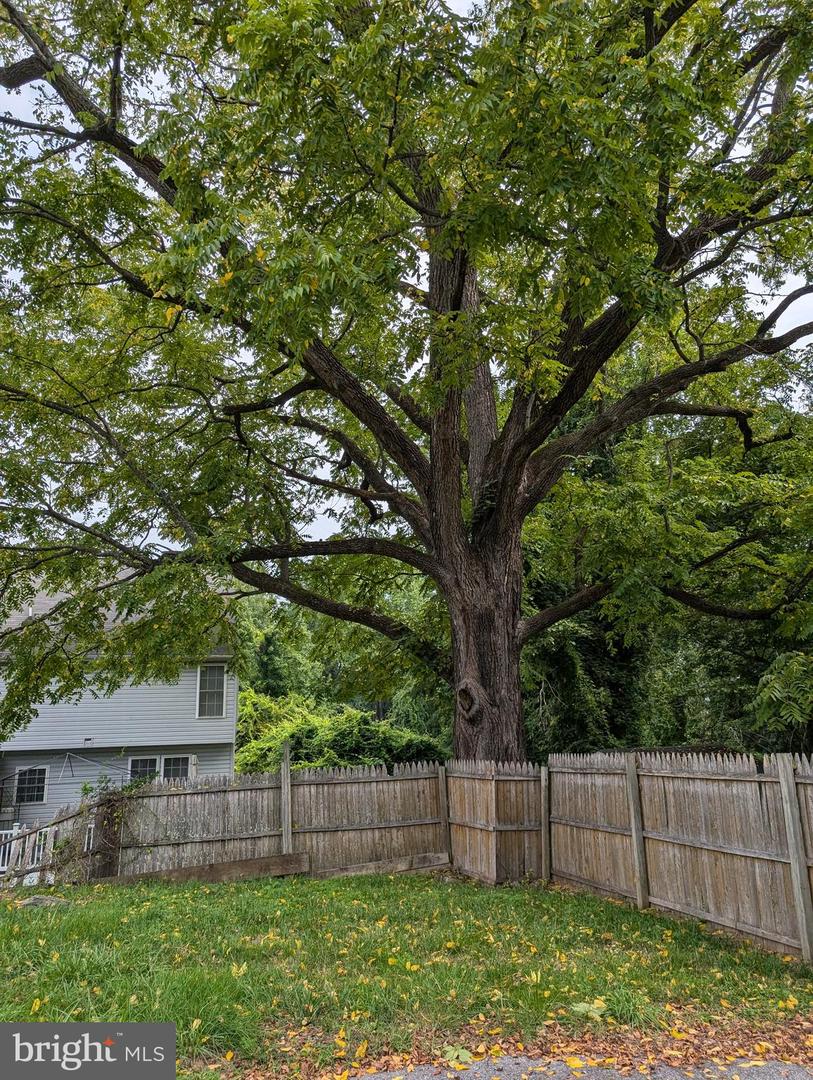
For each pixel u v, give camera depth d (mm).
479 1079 3648
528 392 9680
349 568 14836
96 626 12992
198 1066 3715
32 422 11703
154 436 12914
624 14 7559
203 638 13062
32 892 8625
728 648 15641
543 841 9711
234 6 8047
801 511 11500
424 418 12172
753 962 5812
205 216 7145
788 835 6102
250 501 12867
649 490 11914
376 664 15758
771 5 7527
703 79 7551
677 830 7473
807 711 9078
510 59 6020
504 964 5363
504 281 10961
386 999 4535
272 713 27922
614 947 6195
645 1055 3953
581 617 17625
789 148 8180
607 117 5918
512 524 10969
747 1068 3854
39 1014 4090
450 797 10930
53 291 10750
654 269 7602
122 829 9984
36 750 20000
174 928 6332
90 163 9812
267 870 10016
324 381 10719
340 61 6156
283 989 4648
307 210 7840
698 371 10320
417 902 7887
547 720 17516
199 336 12555
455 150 7262
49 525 12328
